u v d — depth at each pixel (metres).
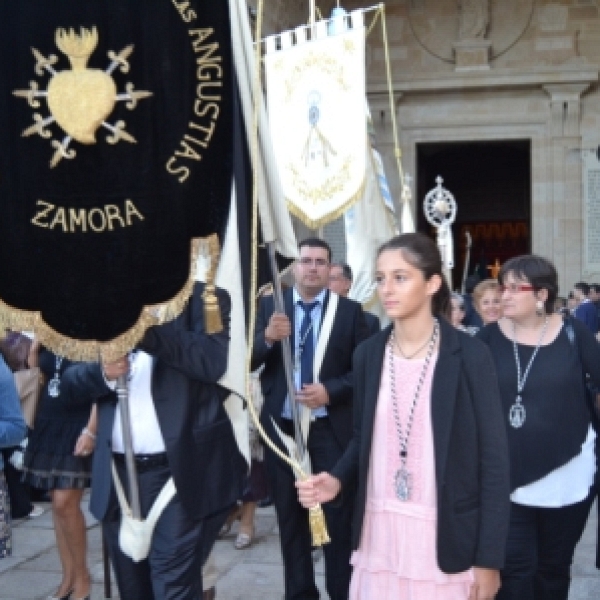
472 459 2.84
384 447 2.96
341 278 6.21
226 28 3.49
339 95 5.52
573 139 18.48
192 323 3.73
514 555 4.03
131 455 3.54
